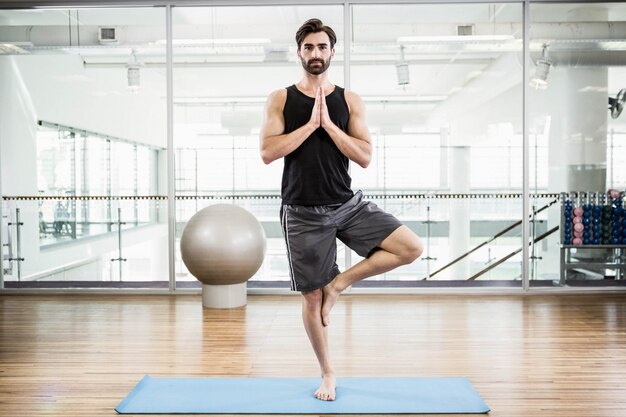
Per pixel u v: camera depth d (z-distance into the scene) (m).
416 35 4.89
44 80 4.92
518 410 2.13
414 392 2.31
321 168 2.12
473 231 4.96
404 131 4.95
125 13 4.83
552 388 2.38
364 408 2.13
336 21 4.98
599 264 4.77
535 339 3.19
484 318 3.74
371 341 3.17
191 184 4.92
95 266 5.00
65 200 4.97
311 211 2.13
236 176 4.93
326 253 2.14
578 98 4.81
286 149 2.03
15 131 4.90
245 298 4.20
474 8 4.78
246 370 2.64
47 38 4.85
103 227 4.98
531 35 4.76
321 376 2.53
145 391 2.34
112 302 4.36
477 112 4.95
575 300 4.34
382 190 4.97
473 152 4.96
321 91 2.04
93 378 2.54
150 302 4.35
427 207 4.96
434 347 3.04
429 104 4.94
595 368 2.66
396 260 2.09
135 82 4.89
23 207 4.93
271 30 4.88
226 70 4.91
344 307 4.10
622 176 4.82
